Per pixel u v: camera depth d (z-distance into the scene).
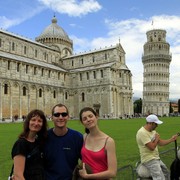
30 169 7.15
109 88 103.19
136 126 51.16
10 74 86.38
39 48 113.19
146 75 172.00
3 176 14.75
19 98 89.25
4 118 82.69
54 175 7.54
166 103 169.88
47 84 101.31
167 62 173.00
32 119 7.34
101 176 6.66
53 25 129.62
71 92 113.69
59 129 7.70
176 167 11.41
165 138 30.06
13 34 103.62
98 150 7.02
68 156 7.63
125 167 10.38
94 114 7.38
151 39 175.00
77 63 120.44
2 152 22.03
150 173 10.75
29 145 7.22
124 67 111.44
